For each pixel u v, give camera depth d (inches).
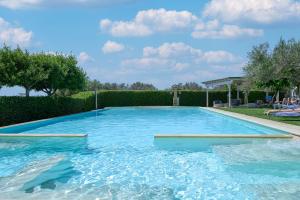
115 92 1737.2
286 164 404.5
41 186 333.1
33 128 802.2
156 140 563.5
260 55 1190.9
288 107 1015.0
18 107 866.8
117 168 399.9
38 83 1152.8
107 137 639.8
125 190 319.0
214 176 362.0
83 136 590.6
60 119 1000.2
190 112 1323.8
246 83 1346.0
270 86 1289.4
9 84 950.4
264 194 303.0
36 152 497.7
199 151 486.3
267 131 660.7
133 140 597.0
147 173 377.1
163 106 1723.7
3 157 465.7
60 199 295.3
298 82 904.9
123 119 1040.8
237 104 1520.7
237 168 392.2
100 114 1246.3
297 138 554.6
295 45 886.4
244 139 553.0
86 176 367.6
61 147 532.7
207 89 1643.7
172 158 446.6
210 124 867.4
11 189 323.6
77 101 1241.4
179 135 564.1
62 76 1175.6
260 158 434.3
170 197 299.4
